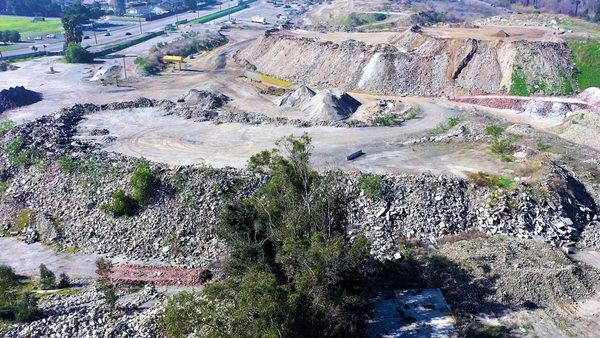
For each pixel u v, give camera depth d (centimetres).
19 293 5172
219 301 3925
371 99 10650
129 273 5522
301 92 10256
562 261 5372
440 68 11250
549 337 4584
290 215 4528
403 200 6134
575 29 14275
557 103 9738
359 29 16900
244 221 4781
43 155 7225
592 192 6738
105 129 8669
